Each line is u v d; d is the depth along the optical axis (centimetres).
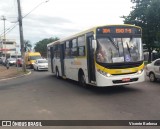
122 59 1214
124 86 1464
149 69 1653
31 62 4047
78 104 1024
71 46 1655
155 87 1386
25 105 1060
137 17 4388
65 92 1359
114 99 1095
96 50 1212
